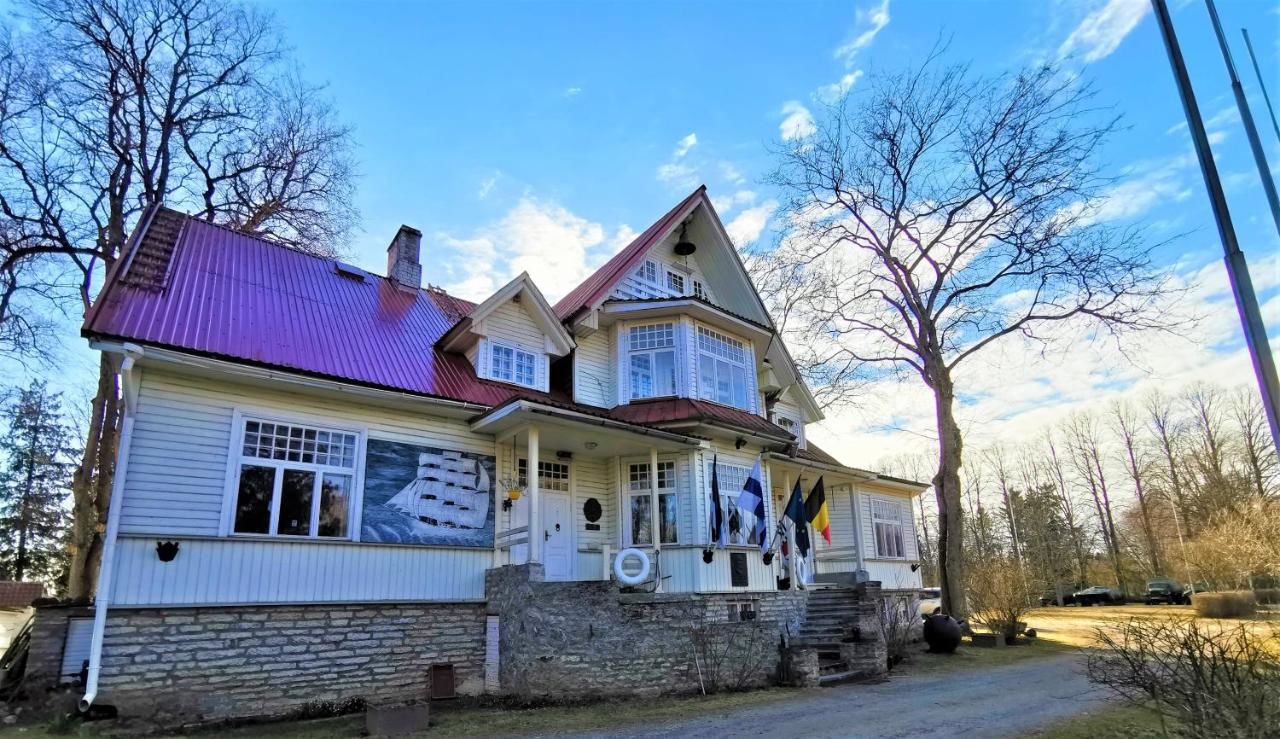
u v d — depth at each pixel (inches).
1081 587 2128.4
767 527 652.1
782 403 912.3
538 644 438.9
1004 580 823.7
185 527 383.9
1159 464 2034.9
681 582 561.0
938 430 922.7
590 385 655.1
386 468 470.0
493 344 593.6
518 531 491.5
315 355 476.1
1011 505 2283.5
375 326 584.4
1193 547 1264.8
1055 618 1174.3
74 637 403.5
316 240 985.5
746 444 660.7
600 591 464.1
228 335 443.8
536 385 615.5
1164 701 297.1
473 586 490.6
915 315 995.9
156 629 365.1
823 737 327.0
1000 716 374.0
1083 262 888.3
